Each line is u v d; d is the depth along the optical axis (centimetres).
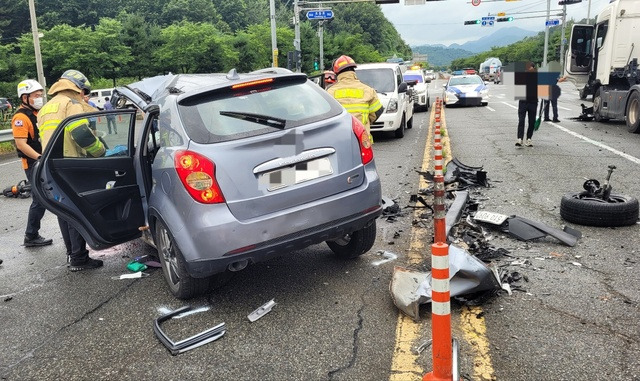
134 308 416
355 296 411
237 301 416
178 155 377
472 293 381
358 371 308
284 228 379
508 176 811
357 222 413
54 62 3606
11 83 3550
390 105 1282
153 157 466
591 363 303
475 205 630
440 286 258
